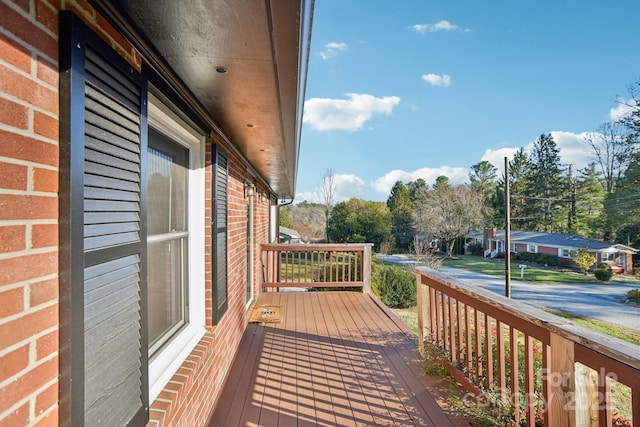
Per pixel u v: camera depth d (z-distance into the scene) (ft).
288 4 3.57
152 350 6.35
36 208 2.72
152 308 6.39
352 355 11.49
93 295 3.36
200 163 8.45
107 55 3.63
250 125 8.86
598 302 46.52
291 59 5.02
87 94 3.28
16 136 2.53
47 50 2.85
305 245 21.56
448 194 102.58
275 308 17.47
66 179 2.99
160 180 6.72
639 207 66.03
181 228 8.00
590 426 4.83
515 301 6.90
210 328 8.55
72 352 3.02
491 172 125.39
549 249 86.58
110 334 3.68
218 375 8.91
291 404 8.41
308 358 11.27
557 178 102.83
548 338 5.55
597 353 4.60
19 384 2.55
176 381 6.04
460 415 7.83
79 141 3.12
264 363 10.87
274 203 41.83
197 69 5.31
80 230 3.12
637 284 60.95
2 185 2.42
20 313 2.56
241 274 13.39
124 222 4.00
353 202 101.81
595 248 74.33
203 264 8.52
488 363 7.57
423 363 10.28
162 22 3.92
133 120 4.23
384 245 98.22
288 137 10.37
